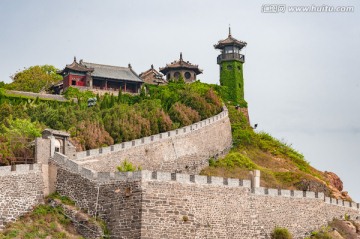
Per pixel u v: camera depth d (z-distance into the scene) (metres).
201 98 128.25
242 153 123.88
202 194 70.62
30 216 70.06
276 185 103.69
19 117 111.00
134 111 113.81
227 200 72.81
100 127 102.12
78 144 91.88
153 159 96.81
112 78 150.12
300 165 127.69
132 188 67.75
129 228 66.56
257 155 126.06
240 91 157.25
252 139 131.50
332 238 81.19
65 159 74.50
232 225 72.44
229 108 139.12
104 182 70.19
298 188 104.81
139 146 94.00
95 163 84.56
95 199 70.25
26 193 71.75
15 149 79.00
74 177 73.00
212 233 70.19
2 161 77.00
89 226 68.19
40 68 165.00
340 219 88.00
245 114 155.00
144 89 140.00
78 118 110.00
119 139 102.25
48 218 69.69
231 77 157.38
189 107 124.62
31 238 65.75
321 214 84.19
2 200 69.44
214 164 110.50
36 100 130.00
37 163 74.25
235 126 132.75
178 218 68.00
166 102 129.62
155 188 67.69
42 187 73.50
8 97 130.12
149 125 108.81
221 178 72.94
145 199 66.81
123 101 131.88
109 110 114.69
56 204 71.69
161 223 66.88
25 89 157.50
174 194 68.62
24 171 72.38
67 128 105.12
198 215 69.62
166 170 99.38
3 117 112.88
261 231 75.25
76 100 136.88
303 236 80.44
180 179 69.44
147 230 65.94
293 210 80.12
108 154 87.19
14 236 65.44
